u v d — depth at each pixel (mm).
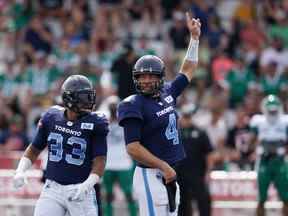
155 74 25641
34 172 43812
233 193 43406
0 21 62938
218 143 47625
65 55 56844
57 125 27031
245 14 60781
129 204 42469
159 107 25984
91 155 27047
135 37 60062
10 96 55531
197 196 39656
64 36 59938
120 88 46156
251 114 49031
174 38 57719
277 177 40750
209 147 39812
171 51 57531
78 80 26828
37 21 60344
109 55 56031
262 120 41375
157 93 26141
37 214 26875
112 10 61531
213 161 42688
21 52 59750
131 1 61969
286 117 41312
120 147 42188
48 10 62438
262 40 58719
